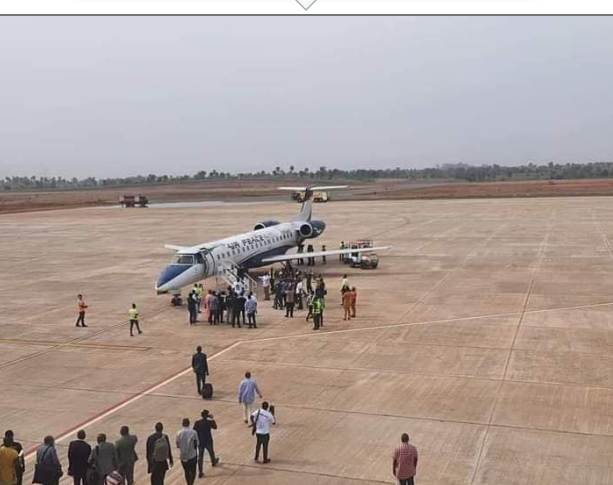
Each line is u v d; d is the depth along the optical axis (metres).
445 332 27.61
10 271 49.50
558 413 18.25
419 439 16.75
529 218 83.25
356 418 18.27
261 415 15.59
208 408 19.52
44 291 40.59
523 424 17.55
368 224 80.56
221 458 16.06
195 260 35.50
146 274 46.84
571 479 14.48
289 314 31.77
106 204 151.00
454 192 171.38
